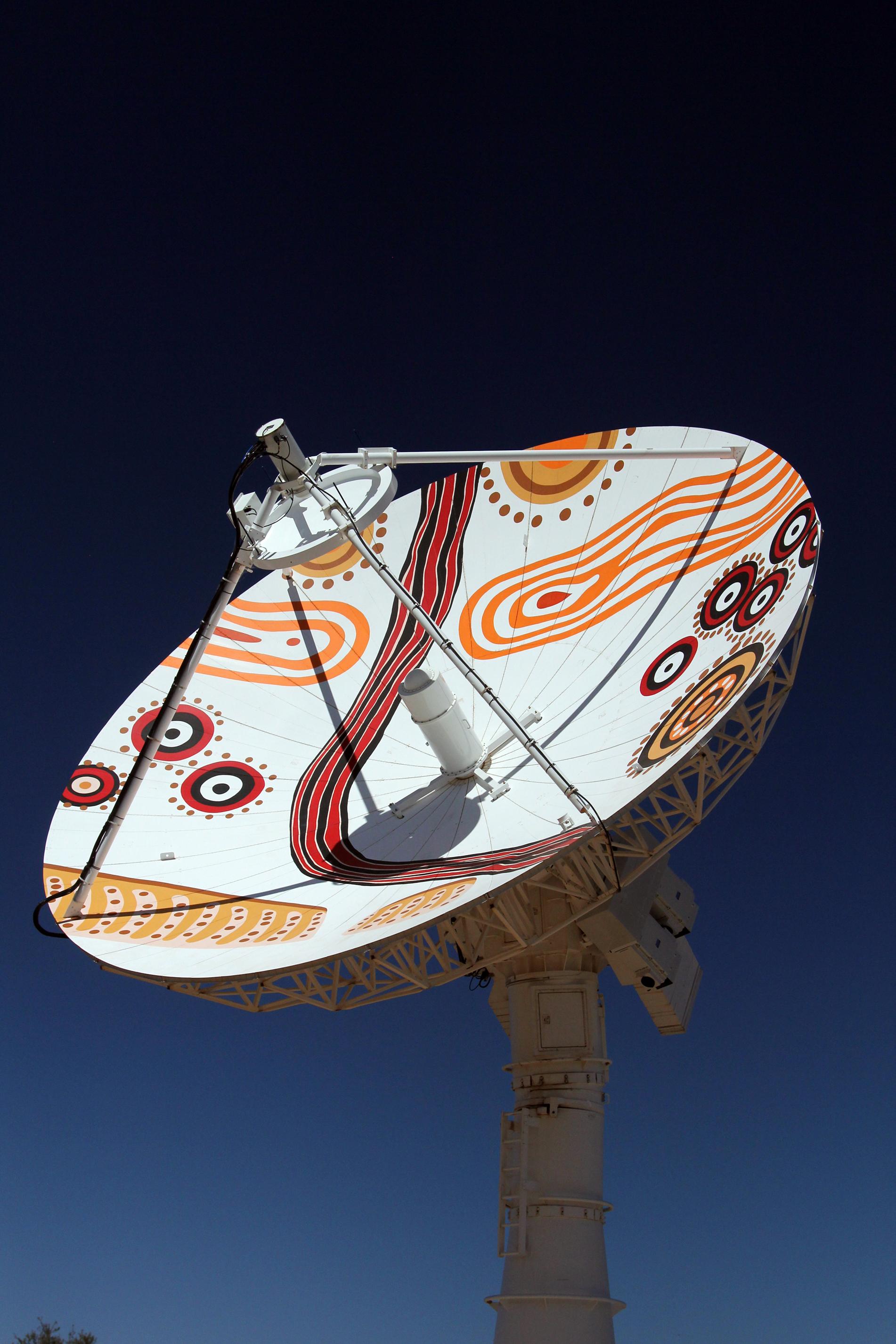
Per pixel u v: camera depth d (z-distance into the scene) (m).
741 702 18.55
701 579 23.86
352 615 29.20
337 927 20.08
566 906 22.69
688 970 24.61
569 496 28.33
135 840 24.45
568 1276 22.03
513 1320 22.02
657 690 22.19
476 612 28.02
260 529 21.11
